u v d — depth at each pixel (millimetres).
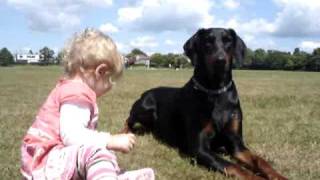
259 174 1317
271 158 1459
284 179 1222
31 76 8219
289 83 6863
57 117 819
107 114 2383
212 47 1589
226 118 1531
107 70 849
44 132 815
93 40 845
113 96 3525
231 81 1579
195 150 1473
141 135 1868
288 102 3168
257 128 1981
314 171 1311
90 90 834
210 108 1527
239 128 1553
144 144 1669
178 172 1291
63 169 766
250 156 1432
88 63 835
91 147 757
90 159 743
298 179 1241
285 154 1511
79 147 769
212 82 1537
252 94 4027
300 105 2986
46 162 787
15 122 2053
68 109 807
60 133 806
